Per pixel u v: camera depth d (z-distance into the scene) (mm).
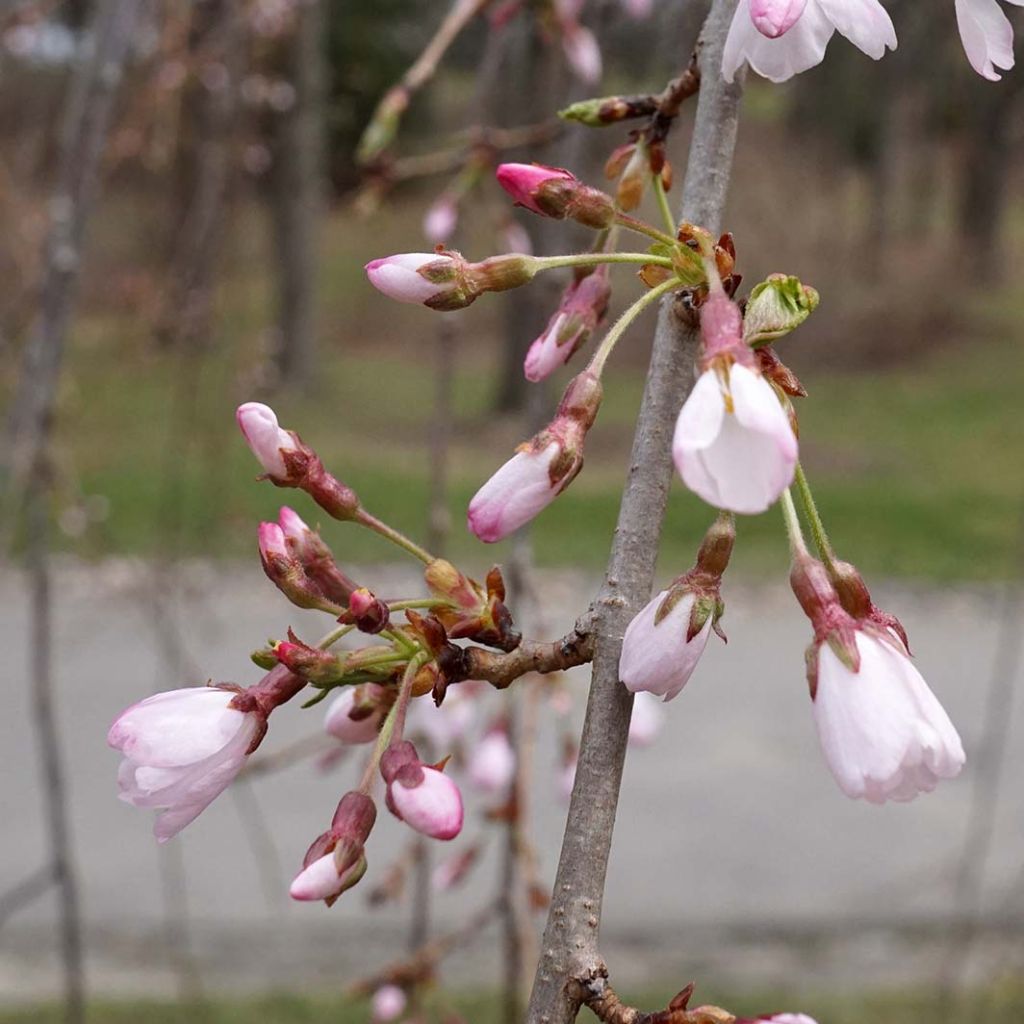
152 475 9992
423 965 2678
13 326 3555
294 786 6438
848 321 18594
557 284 2447
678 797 6473
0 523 2953
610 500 11211
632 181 1351
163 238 5828
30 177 4359
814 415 15398
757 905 5648
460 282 1166
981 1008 4711
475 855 2783
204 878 5715
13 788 6309
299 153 13875
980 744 6863
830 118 17297
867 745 1000
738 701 7488
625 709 1059
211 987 5004
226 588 8102
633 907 5648
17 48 4258
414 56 8891
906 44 7852
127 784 1087
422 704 2627
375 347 17812
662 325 1142
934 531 10625
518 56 3346
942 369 17453
